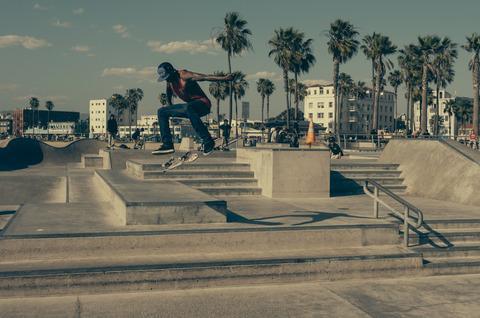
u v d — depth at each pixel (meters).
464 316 6.04
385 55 59.06
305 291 6.96
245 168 15.42
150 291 6.77
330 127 134.50
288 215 9.87
